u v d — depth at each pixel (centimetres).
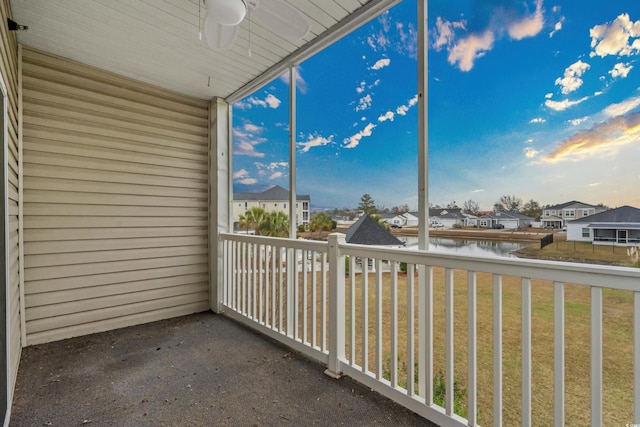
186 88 356
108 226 315
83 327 300
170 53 286
